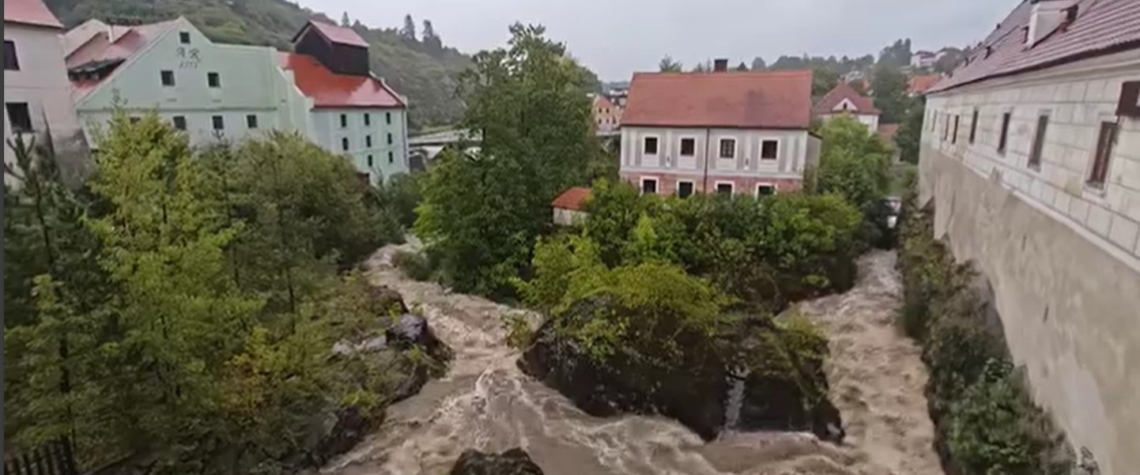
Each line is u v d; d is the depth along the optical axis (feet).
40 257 23.59
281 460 30.76
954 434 29.25
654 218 62.08
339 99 111.14
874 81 243.19
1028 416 26.55
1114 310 20.75
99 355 24.02
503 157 69.97
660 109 82.64
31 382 23.30
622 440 33.86
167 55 90.74
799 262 59.31
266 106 105.50
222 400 27.78
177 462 27.02
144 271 25.17
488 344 51.39
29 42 60.29
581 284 45.11
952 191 53.83
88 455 25.93
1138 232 19.63
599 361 36.88
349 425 34.63
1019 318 31.19
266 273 34.47
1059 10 38.01
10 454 23.71
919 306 46.55
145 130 35.17
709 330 37.11
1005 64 41.16
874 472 30.96
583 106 84.07
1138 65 20.66
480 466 29.43
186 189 30.63
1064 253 25.96
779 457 32.35
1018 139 34.76
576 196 70.03
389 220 92.73
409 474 31.65
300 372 30.58
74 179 47.37
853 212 65.77
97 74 88.48
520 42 74.69
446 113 243.81
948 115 60.13
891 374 41.34
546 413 36.76
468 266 69.92
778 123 75.97
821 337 43.24
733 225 61.31
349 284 46.06
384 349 42.96
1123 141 21.27
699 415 34.60
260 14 233.96
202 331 27.22
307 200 72.74
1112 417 20.27
